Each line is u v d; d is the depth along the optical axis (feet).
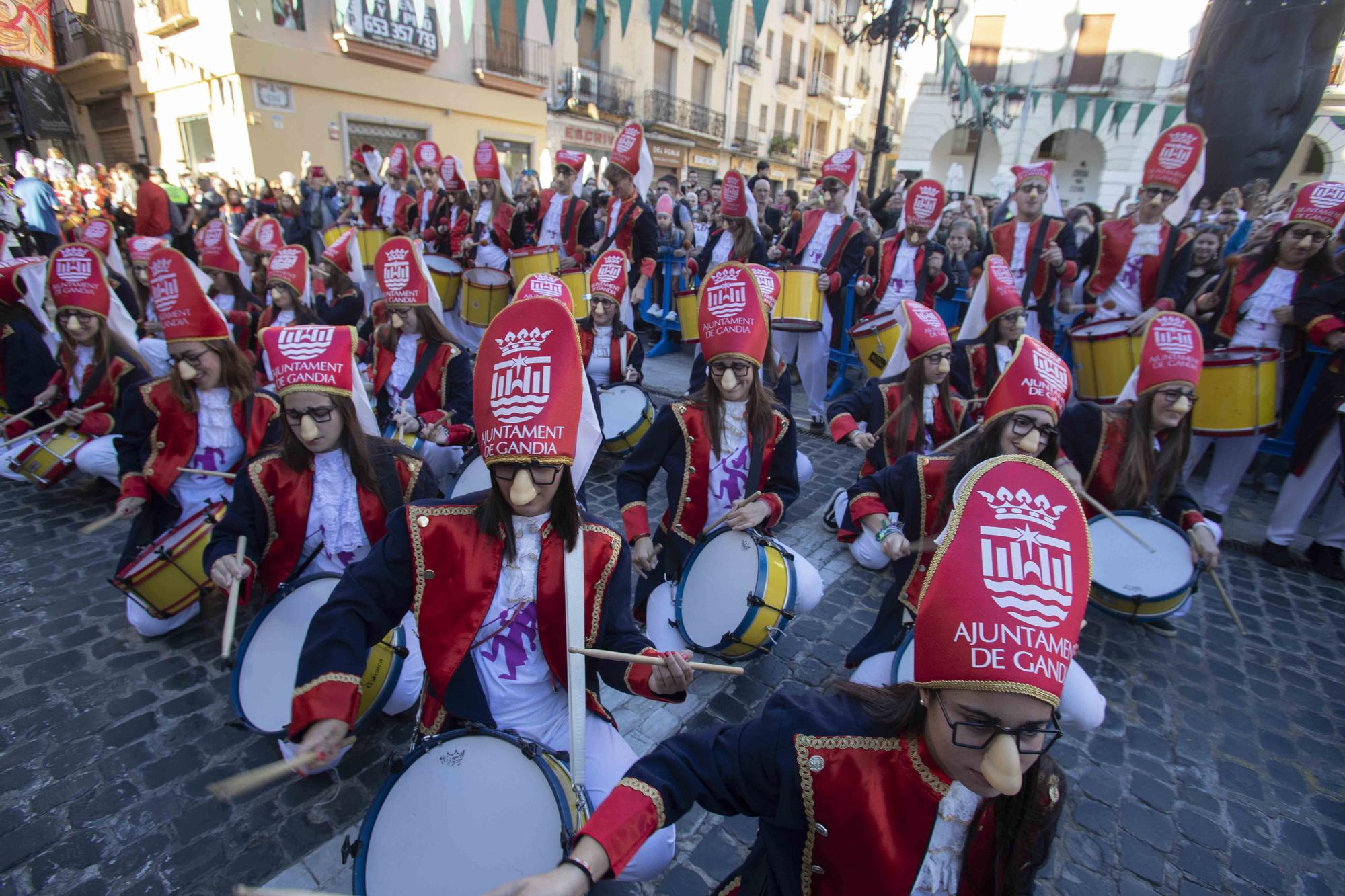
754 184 34.24
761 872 5.08
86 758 9.47
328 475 9.62
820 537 16.58
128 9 59.31
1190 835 9.00
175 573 10.79
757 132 101.55
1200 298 18.34
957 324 24.93
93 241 22.40
